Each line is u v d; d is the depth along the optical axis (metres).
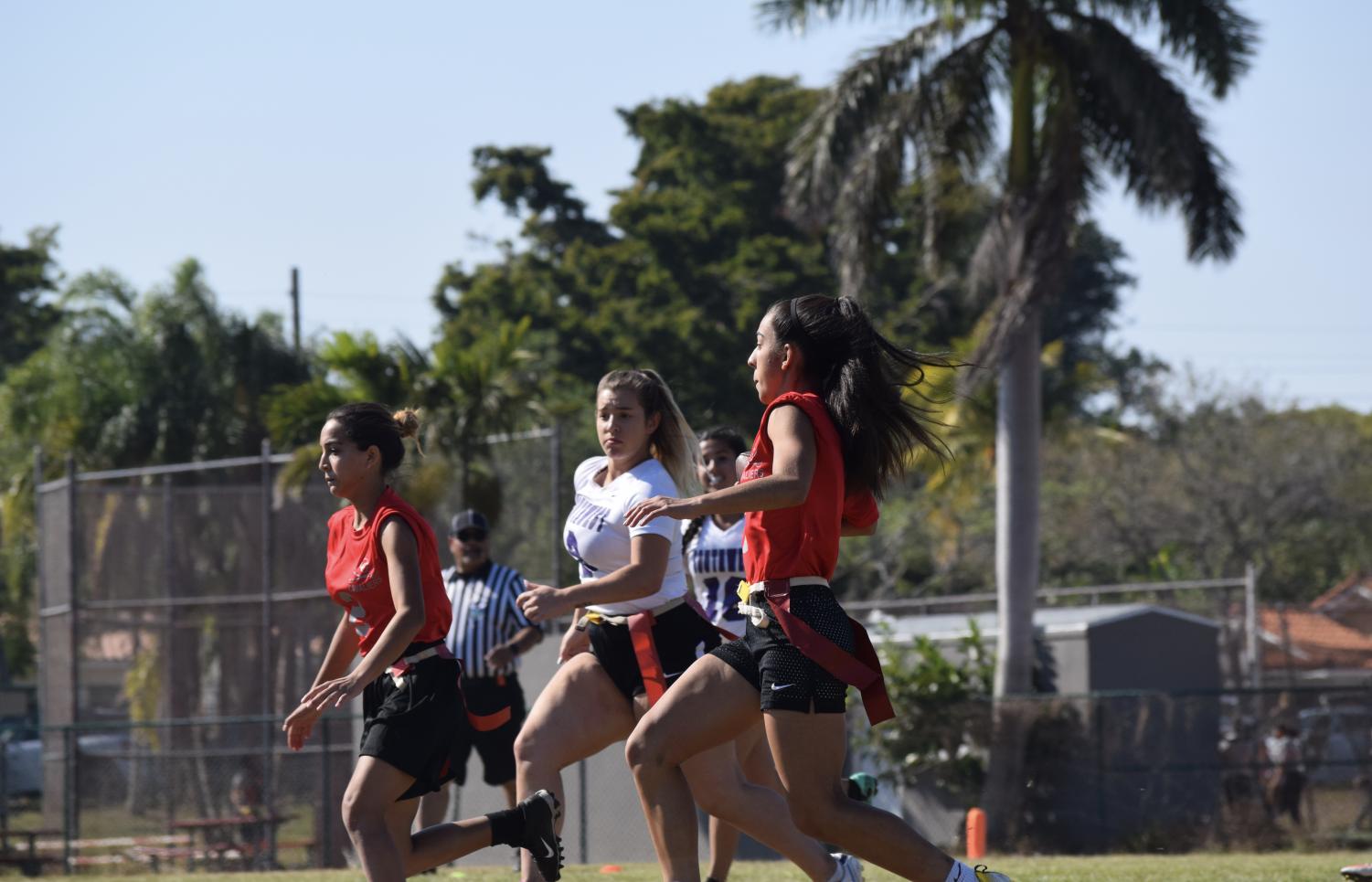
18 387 135.38
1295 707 65.69
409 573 19.33
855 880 20.81
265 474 74.69
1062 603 138.75
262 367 132.25
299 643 73.75
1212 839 62.28
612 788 65.06
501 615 36.53
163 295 133.12
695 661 21.22
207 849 67.31
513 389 78.31
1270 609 120.12
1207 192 78.06
